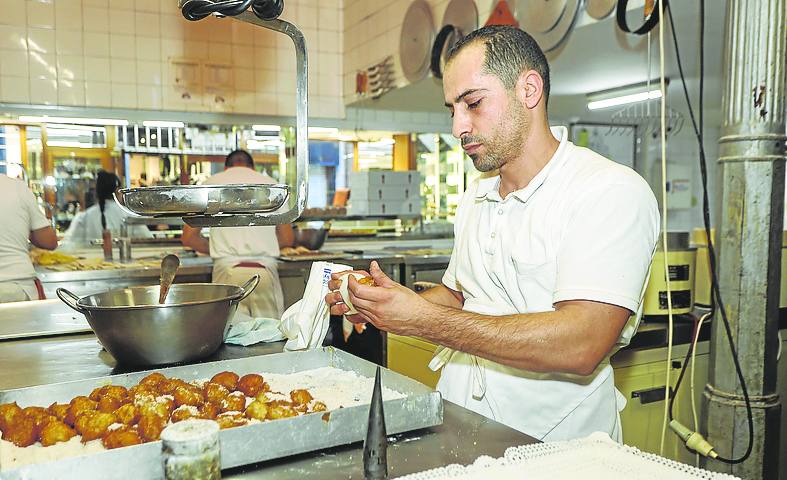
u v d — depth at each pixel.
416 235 5.46
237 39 4.97
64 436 1.01
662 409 2.16
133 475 0.83
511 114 1.30
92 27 4.53
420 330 1.20
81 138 4.65
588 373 1.19
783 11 1.80
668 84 3.94
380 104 5.26
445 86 1.35
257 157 5.21
